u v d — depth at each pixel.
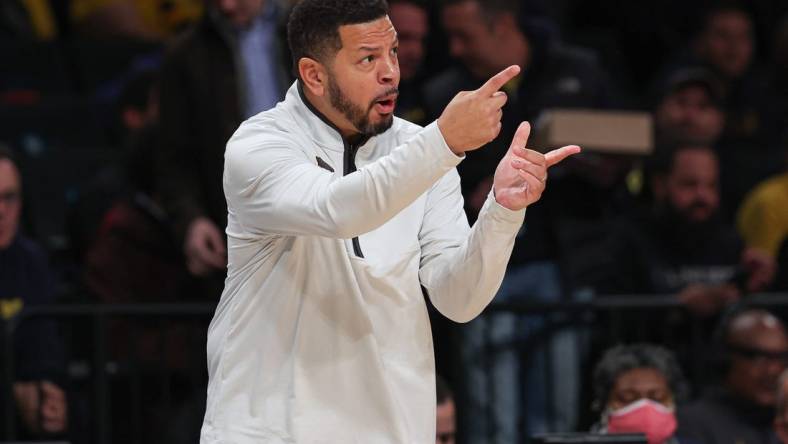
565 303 20.73
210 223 21.33
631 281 23.09
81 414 20.53
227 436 11.27
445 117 10.34
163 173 21.86
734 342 20.23
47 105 27.73
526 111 22.31
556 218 21.95
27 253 22.16
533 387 20.98
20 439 20.19
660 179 24.66
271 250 11.35
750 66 32.53
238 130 11.49
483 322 20.89
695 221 24.27
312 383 11.27
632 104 26.53
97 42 29.47
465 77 22.48
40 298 22.09
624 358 17.83
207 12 22.02
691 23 34.28
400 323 11.48
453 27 22.34
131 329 20.48
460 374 20.84
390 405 11.32
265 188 10.91
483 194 21.34
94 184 25.08
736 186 28.47
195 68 21.81
